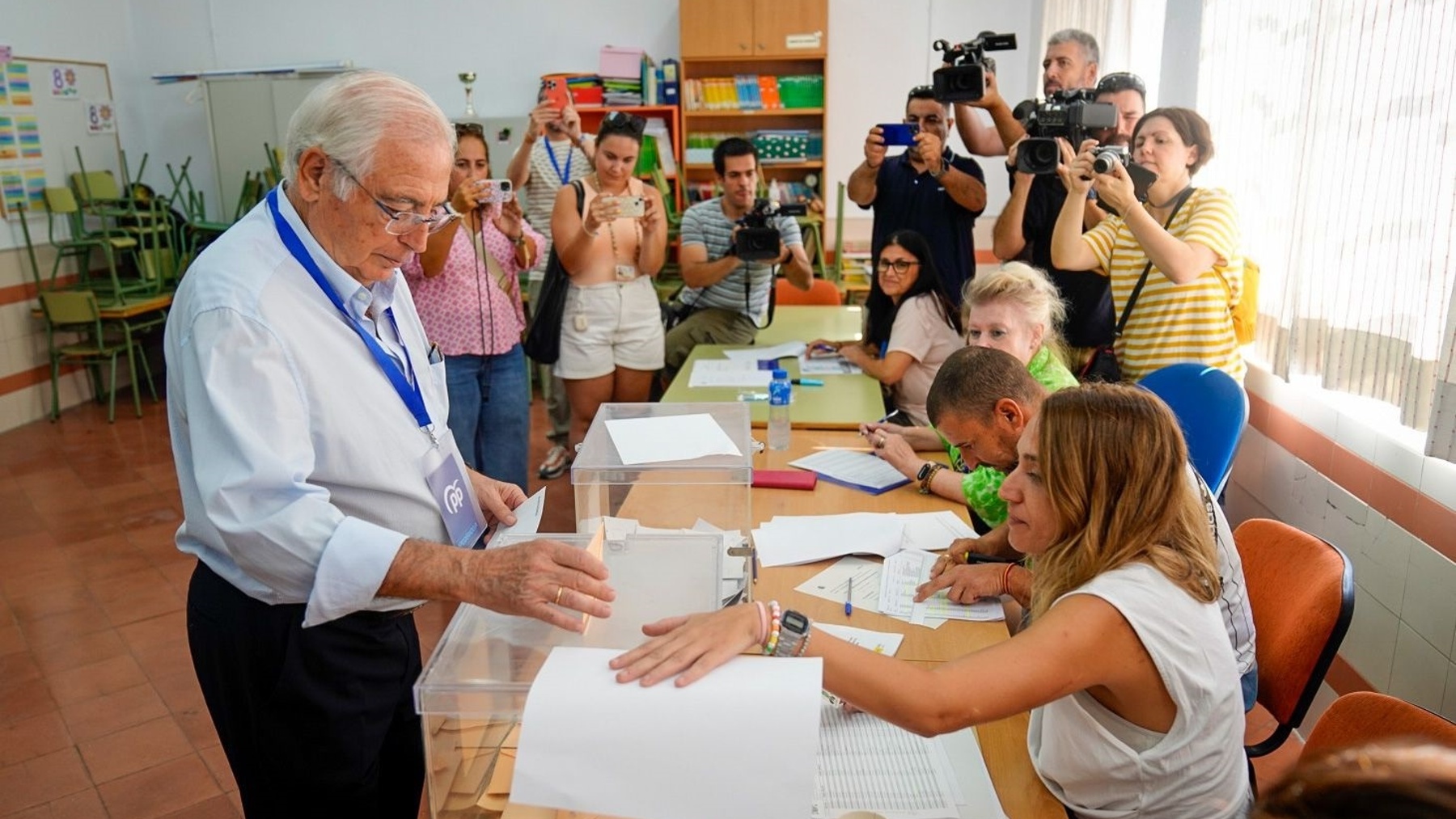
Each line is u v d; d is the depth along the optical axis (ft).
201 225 19.90
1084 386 4.24
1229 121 9.97
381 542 3.81
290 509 3.85
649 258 11.62
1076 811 4.05
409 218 4.14
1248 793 4.22
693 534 4.38
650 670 3.15
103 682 9.36
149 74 20.86
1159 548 3.95
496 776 3.26
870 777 4.11
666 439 5.83
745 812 2.91
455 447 5.04
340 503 4.41
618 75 19.45
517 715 3.22
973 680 3.56
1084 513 4.03
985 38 11.34
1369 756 1.83
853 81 19.88
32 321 17.87
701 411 6.44
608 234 11.70
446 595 3.75
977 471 6.36
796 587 5.74
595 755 2.96
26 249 17.65
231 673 4.50
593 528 5.11
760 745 2.94
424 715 3.24
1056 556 4.13
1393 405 6.98
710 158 19.81
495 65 20.68
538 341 11.85
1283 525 5.66
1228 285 8.41
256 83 19.76
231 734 4.63
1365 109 7.18
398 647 4.78
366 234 4.16
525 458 10.48
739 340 12.71
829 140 20.17
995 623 5.31
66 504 13.82
